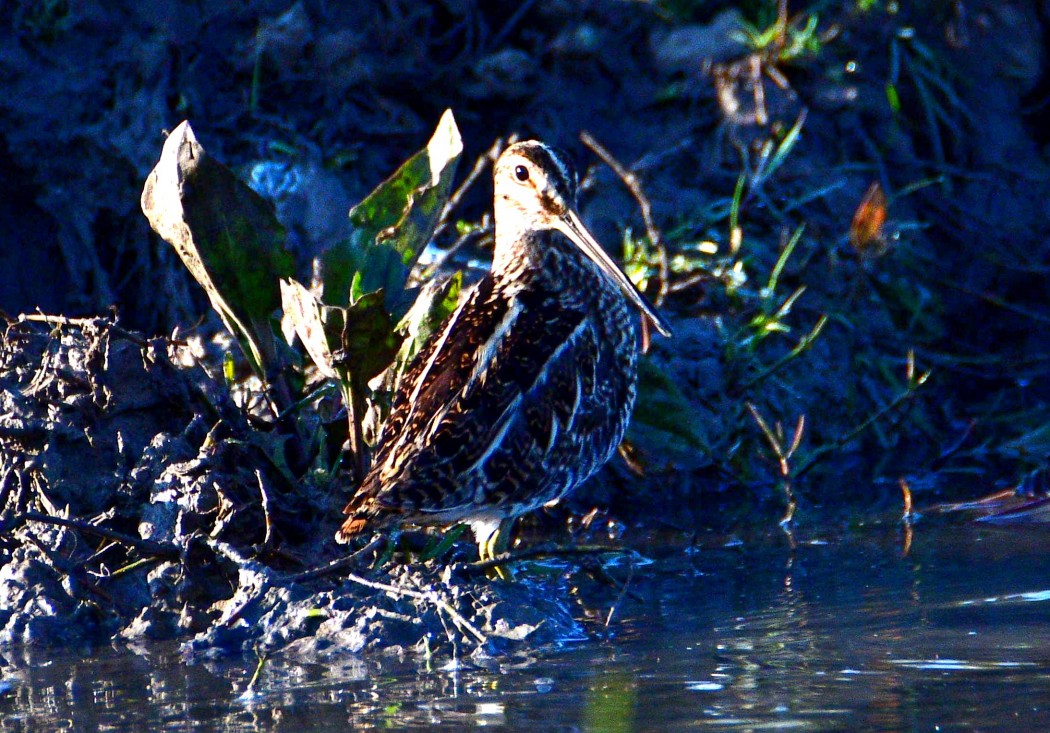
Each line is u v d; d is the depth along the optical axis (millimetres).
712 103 14758
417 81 14688
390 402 9766
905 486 10898
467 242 13383
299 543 9039
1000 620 7812
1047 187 15359
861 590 8695
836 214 14445
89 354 9594
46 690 7402
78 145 13367
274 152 13609
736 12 15031
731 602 8602
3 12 13492
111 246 13406
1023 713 6270
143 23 13672
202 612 8617
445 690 7020
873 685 6770
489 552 9258
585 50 14781
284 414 9477
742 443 12453
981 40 15703
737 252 13625
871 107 15039
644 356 11758
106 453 9445
